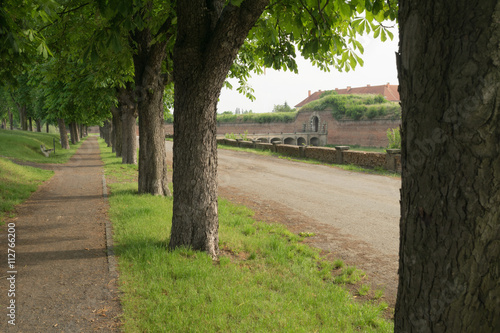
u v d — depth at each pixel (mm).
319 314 3842
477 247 1406
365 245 6664
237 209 9375
